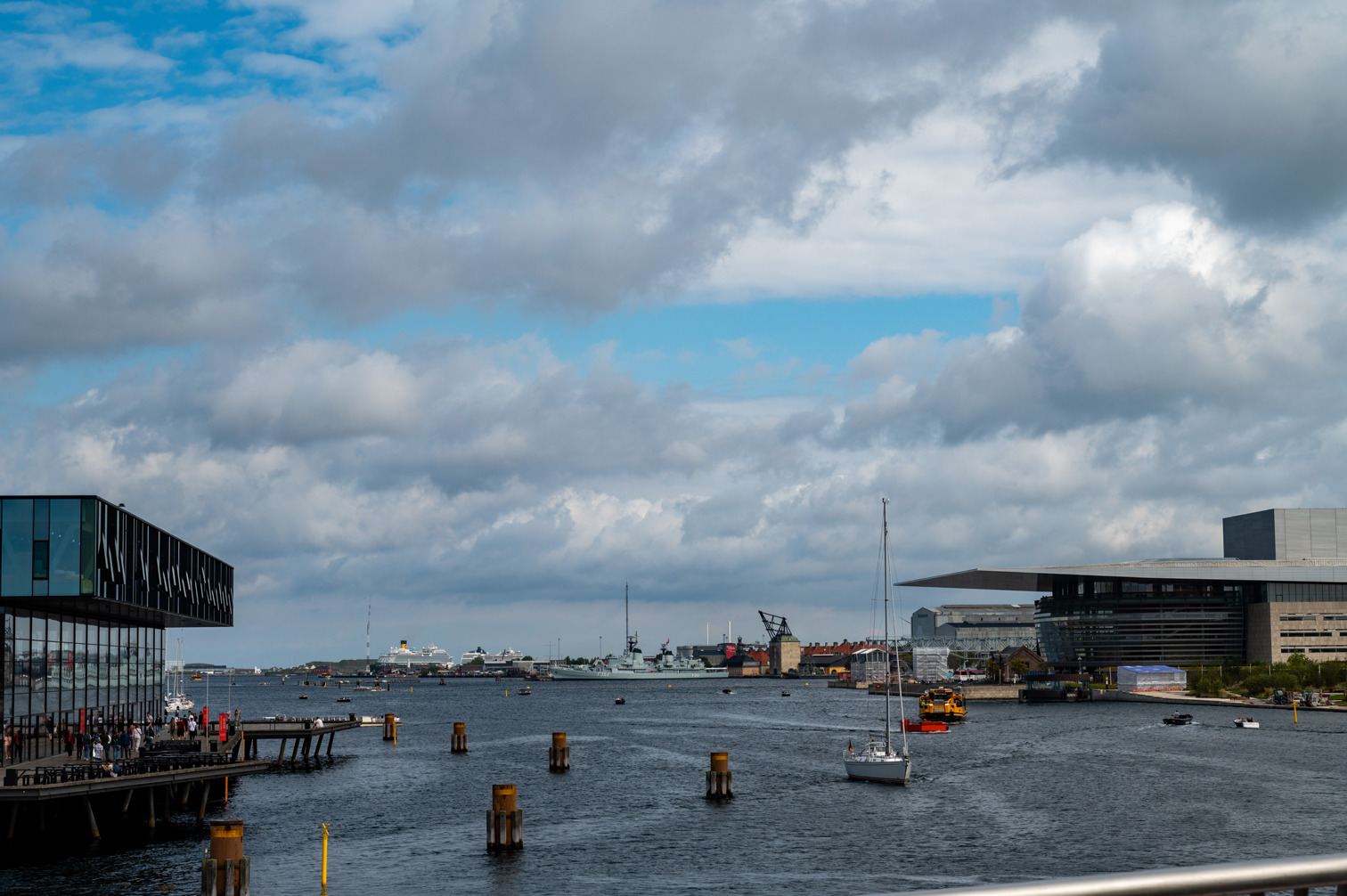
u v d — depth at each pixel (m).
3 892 55.09
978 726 186.75
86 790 62.53
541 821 81.31
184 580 92.00
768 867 65.31
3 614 68.50
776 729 179.00
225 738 101.69
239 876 51.47
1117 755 129.88
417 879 61.59
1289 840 74.31
